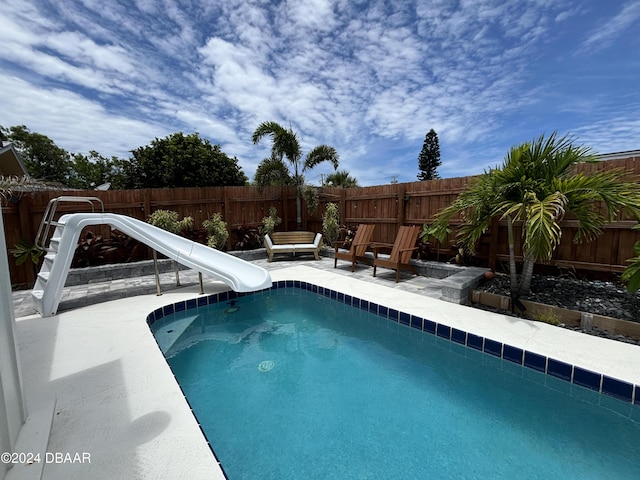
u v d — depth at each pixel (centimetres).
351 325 425
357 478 184
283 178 922
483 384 281
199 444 177
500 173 391
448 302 434
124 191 719
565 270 465
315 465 194
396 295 473
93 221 440
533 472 185
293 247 797
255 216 898
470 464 192
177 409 210
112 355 289
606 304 355
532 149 384
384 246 740
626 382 234
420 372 303
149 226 538
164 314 440
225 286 549
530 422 229
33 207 614
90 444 176
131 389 233
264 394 269
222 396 266
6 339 168
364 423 231
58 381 244
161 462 163
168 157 1731
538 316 373
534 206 331
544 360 275
